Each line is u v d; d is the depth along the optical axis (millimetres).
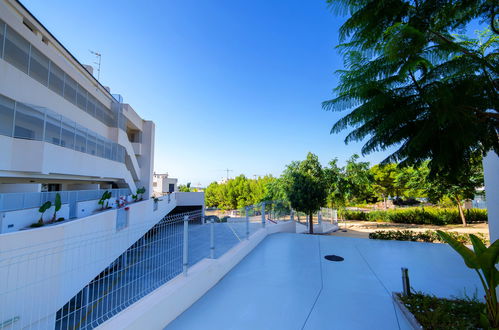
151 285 3389
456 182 3043
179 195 23922
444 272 5254
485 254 2785
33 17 9516
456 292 4266
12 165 7531
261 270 5320
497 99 2410
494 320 2734
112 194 13148
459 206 16391
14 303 2992
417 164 3221
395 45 2275
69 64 10898
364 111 2807
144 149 21578
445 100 2248
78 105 11938
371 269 5414
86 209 9992
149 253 3453
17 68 7906
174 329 3051
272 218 11008
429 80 2529
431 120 2580
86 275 4625
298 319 3305
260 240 8023
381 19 2621
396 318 3338
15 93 7766
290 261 5973
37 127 8258
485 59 2402
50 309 3805
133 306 2898
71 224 6281
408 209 20359
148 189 21281
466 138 2316
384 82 2742
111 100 15961
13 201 6602
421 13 2543
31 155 7961
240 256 6012
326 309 3590
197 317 3348
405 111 2611
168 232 3865
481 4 2408
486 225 16234
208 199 48469
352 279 4793
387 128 2830
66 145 9805
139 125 21047
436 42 2713
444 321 2969
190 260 5555
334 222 18266
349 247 7387
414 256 6469
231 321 3244
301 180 12617
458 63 2332
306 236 8938
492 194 3910
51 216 7906
